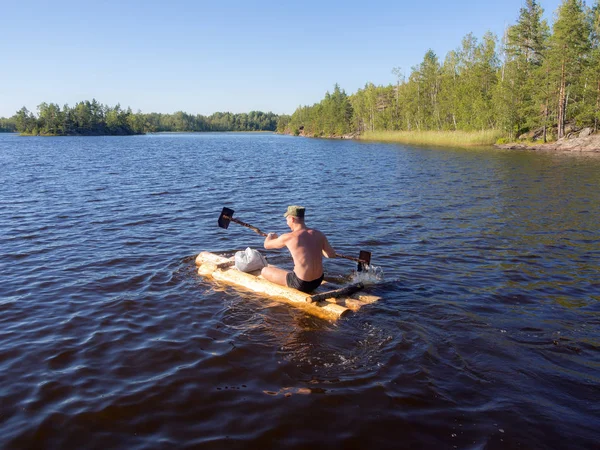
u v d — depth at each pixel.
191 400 4.01
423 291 6.66
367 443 3.48
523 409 3.87
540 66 49.31
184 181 19.81
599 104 42.06
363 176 21.91
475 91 53.56
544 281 7.09
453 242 9.49
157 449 3.41
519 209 13.01
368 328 5.43
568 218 11.70
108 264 7.89
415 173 22.95
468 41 59.28
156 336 5.23
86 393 4.11
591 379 4.33
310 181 20.03
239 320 5.67
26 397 4.04
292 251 6.33
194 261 8.08
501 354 4.80
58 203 13.84
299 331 5.37
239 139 98.44
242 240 9.70
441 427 3.65
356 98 93.44
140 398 4.04
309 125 122.12
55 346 4.97
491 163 27.75
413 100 68.12
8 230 10.34
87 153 43.09
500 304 6.17
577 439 3.50
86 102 142.75
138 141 85.19
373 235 10.16
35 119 136.88
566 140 40.84
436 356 4.76
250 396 4.07
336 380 4.33
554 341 5.10
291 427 3.65
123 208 13.15
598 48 43.94
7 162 30.59
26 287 6.76
